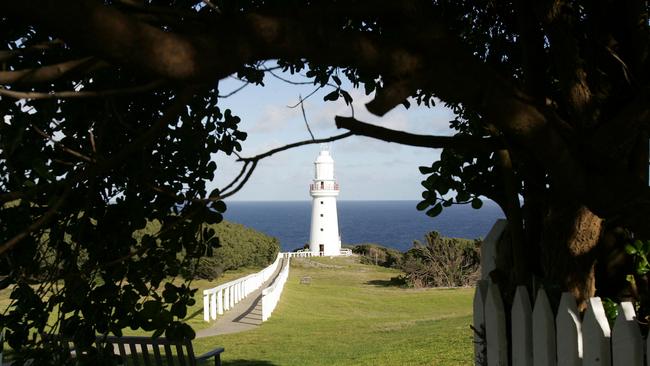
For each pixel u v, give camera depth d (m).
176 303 3.82
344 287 41.09
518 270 3.77
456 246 44.47
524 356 3.51
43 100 3.17
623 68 3.27
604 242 3.78
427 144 2.41
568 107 3.36
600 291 3.84
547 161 2.27
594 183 2.43
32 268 3.72
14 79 2.00
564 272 3.64
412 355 11.74
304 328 18.69
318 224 76.25
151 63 1.50
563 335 3.23
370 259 69.81
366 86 4.51
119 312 3.84
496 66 4.83
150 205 4.02
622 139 2.87
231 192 2.52
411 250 46.03
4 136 2.92
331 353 13.68
